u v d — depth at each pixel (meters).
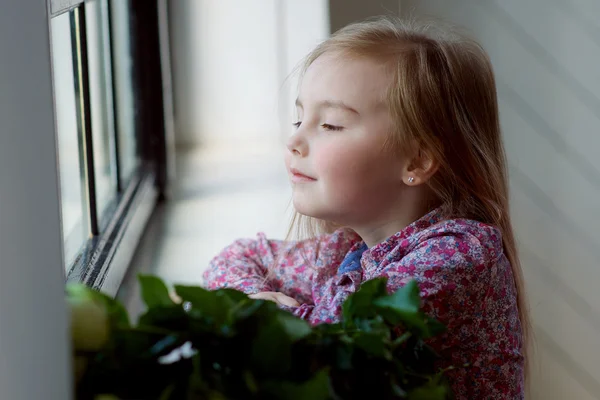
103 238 1.46
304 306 1.09
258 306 0.64
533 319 2.36
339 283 1.10
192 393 0.57
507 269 1.09
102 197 1.61
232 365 0.61
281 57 2.34
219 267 1.28
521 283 1.20
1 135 0.56
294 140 1.11
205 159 2.35
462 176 1.13
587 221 2.33
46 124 0.61
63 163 1.26
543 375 2.39
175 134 2.48
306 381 0.62
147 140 2.06
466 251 1.03
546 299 2.37
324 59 1.13
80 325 0.61
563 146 2.29
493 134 1.21
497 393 1.06
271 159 2.34
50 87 0.62
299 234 1.32
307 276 1.25
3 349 0.56
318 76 1.11
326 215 1.12
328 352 0.65
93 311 0.62
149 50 2.07
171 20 2.42
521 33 2.21
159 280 0.65
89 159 1.44
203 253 1.71
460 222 1.07
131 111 2.03
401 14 2.07
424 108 1.10
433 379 0.70
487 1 2.18
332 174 1.09
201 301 0.64
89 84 1.45
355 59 1.10
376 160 1.09
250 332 0.62
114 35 1.82
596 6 2.18
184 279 1.56
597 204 2.32
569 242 2.34
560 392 2.39
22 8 0.58
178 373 0.60
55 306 0.60
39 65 0.60
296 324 0.64
